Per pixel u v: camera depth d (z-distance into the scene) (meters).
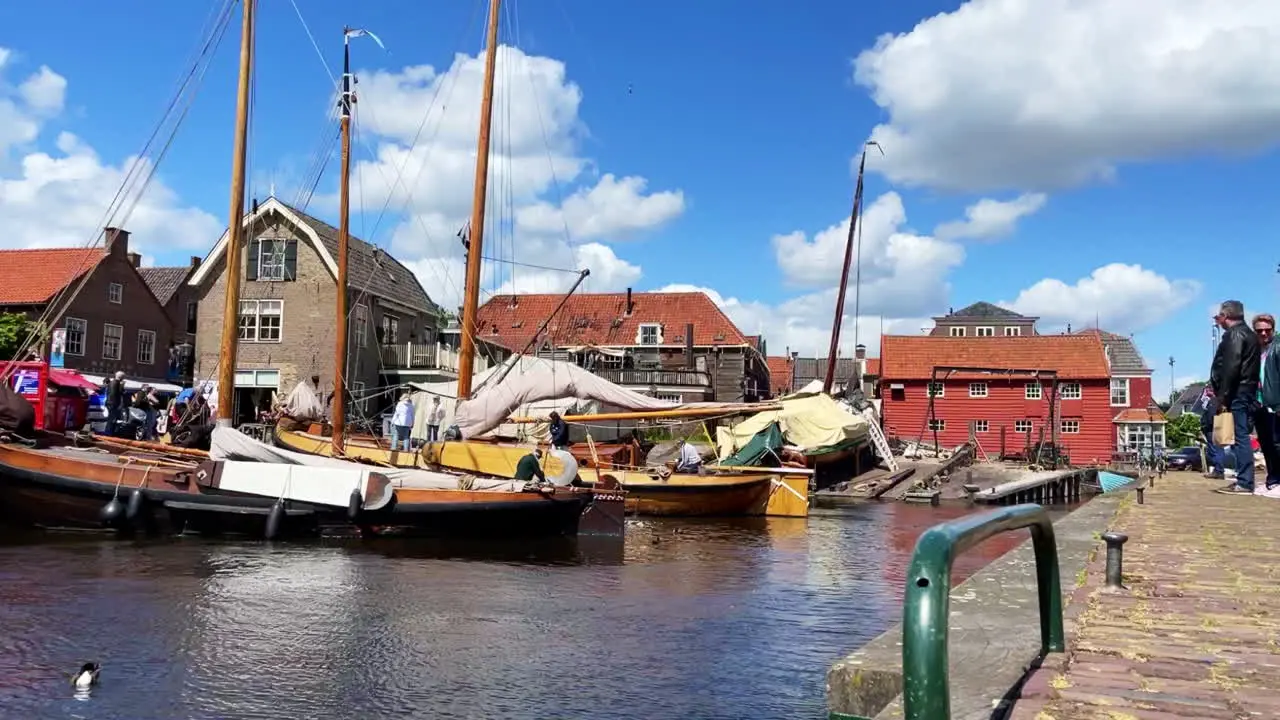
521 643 7.97
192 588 10.20
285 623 8.59
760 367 57.69
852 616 9.48
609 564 13.20
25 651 7.38
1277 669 3.65
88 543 13.30
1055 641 3.85
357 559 12.71
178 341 49.31
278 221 37.78
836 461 34.97
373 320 39.56
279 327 37.31
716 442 33.62
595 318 53.00
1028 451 44.06
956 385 50.31
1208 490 14.59
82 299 37.62
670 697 6.39
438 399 24.02
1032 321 68.81
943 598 2.19
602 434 37.84
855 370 72.75
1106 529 8.66
